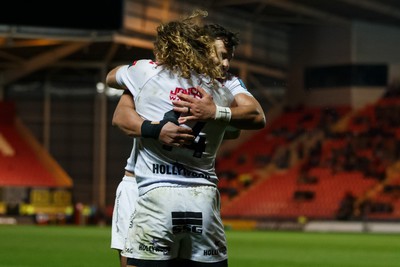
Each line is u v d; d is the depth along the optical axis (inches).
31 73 2256.4
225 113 235.8
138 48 2004.2
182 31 240.2
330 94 2384.4
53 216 2169.0
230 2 2071.9
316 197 2164.1
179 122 234.1
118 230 310.2
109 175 2290.8
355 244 1258.0
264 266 808.9
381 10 2220.7
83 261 822.5
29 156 2237.9
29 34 1833.2
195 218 237.1
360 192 2132.1
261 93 2406.5
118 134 2285.9
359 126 2317.9
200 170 240.5
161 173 238.8
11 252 952.9
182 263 243.6
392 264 852.6
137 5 1894.7
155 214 236.2
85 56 2130.9
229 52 277.3
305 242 1316.4
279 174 2299.5
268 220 2114.9
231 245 1209.4
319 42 2381.9
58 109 2300.7
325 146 2316.7
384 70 2347.4
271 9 2178.9
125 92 250.4
